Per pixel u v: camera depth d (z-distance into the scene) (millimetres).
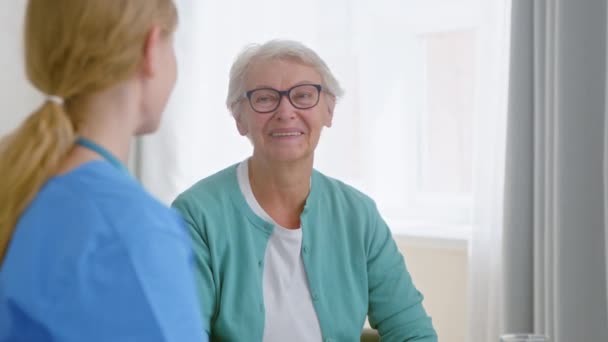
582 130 1596
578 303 1603
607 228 1511
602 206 1586
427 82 2354
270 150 1357
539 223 1712
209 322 1327
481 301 1900
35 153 655
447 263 2168
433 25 2291
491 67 1874
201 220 1350
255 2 2404
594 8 1582
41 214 641
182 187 2498
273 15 2381
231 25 2449
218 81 2477
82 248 625
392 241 1523
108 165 690
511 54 1751
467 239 2062
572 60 1596
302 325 1346
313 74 1380
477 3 1942
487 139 1886
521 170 1758
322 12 2320
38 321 603
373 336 1563
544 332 1703
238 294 1331
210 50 2484
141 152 2570
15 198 647
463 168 2295
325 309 1360
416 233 2174
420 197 2373
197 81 2480
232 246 1355
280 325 1333
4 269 627
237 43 2447
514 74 1749
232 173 1449
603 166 1583
